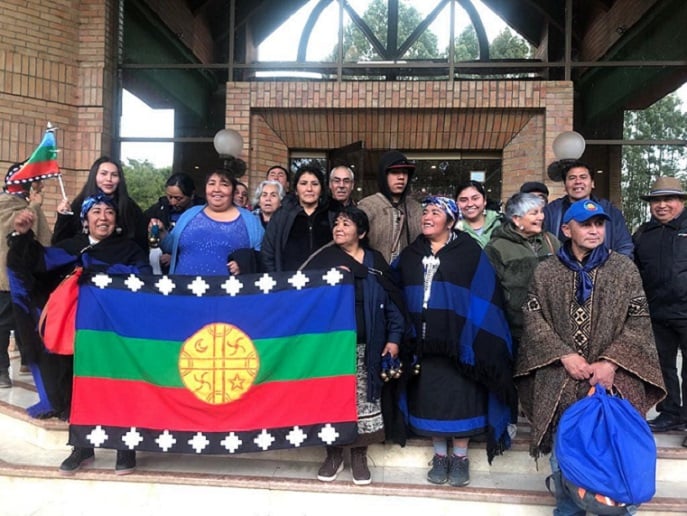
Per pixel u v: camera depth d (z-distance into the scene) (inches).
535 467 140.3
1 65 243.9
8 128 246.1
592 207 111.0
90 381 130.4
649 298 152.8
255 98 284.8
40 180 158.7
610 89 284.8
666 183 149.5
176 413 130.1
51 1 256.7
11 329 187.2
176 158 290.7
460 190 161.3
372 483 131.0
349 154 291.1
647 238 154.7
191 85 291.3
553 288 116.2
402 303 128.9
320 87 283.1
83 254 138.5
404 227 152.1
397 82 280.4
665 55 277.3
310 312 129.1
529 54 286.2
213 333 130.3
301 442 127.8
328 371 128.0
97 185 148.1
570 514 113.0
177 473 134.6
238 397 129.5
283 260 146.9
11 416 162.6
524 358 119.5
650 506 123.3
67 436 151.3
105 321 131.0
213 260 143.3
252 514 130.9
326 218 151.6
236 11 291.6
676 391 153.0
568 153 244.8
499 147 294.0
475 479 136.0
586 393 111.0
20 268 137.2
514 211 140.3
